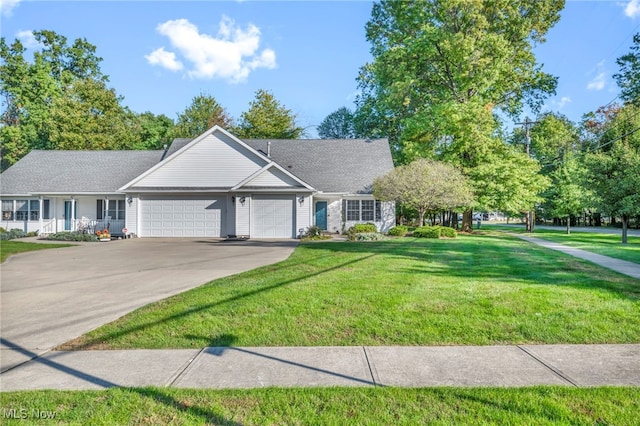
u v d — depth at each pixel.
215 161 23.45
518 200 24.38
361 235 20.14
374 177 25.45
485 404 3.36
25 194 24.72
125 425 3.06
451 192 21.16
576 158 33.62
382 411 3.25
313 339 5.12
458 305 6.47
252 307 6.45
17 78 39.06
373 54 33.44
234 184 23.33
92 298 7.55
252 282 8.48
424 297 6.97
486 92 27.39
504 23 26.92
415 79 27.28
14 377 4.02
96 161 27.22
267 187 22.47
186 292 7.69
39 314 6.44
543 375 4.00
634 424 3.03
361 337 5.17
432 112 26.50
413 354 4.62
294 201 22.70
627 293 7.30
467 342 5.01
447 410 3.26
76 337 5.29
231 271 10.59
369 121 37.56
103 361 4.45
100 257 13.85
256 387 3.73
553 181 33.03
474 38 25.11
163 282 9.12
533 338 5.12
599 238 24.05
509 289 7.59
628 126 36.00
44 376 4.04
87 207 25.69
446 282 8.29
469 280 8.52
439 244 17.09
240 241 20.27
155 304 6.83
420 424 3.05
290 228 22.67
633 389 3.64
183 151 23.41
